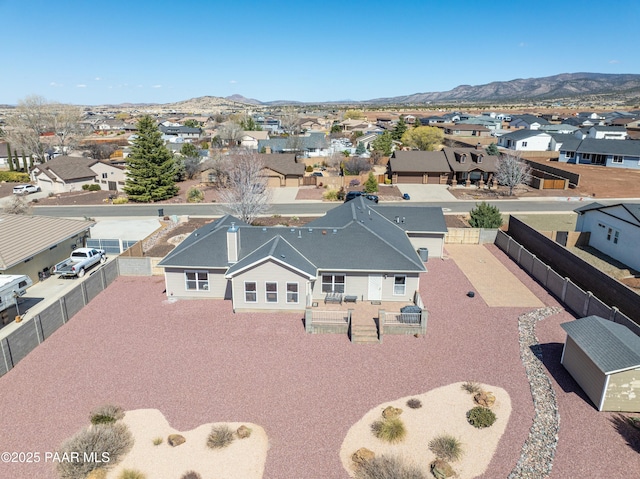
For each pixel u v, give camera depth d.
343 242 27.27
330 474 14.23
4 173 75.75
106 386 18.73
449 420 16.67
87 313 25.53
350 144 102.56
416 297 25.09
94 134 143.75
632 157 72.31
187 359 20.72
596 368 17.19
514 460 14.69
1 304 22.92
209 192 62.38
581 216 38.22
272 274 24.61
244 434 15.80
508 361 20.48
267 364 20.28
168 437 15.80
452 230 38.09
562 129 109.44
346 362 20.41
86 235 37.06
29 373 19.64
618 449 15.02
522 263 32.59
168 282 27.20
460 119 153.62
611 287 25.11
